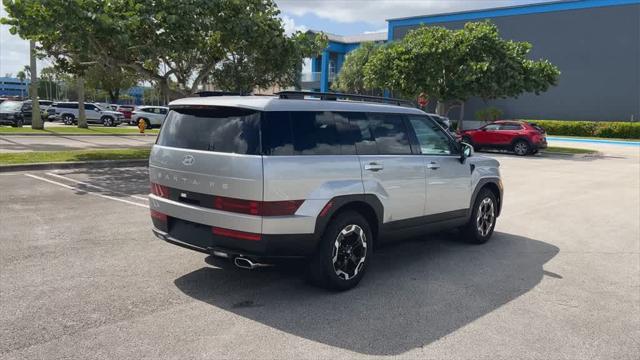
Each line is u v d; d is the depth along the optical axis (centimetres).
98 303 445
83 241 643
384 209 525
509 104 4519
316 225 455
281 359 356
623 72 3959
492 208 716
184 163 471
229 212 439
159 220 503
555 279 561
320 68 5906
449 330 416
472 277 557
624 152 2728
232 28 1523
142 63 1728
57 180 1112
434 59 2452
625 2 3912
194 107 484
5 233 668
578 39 4141
